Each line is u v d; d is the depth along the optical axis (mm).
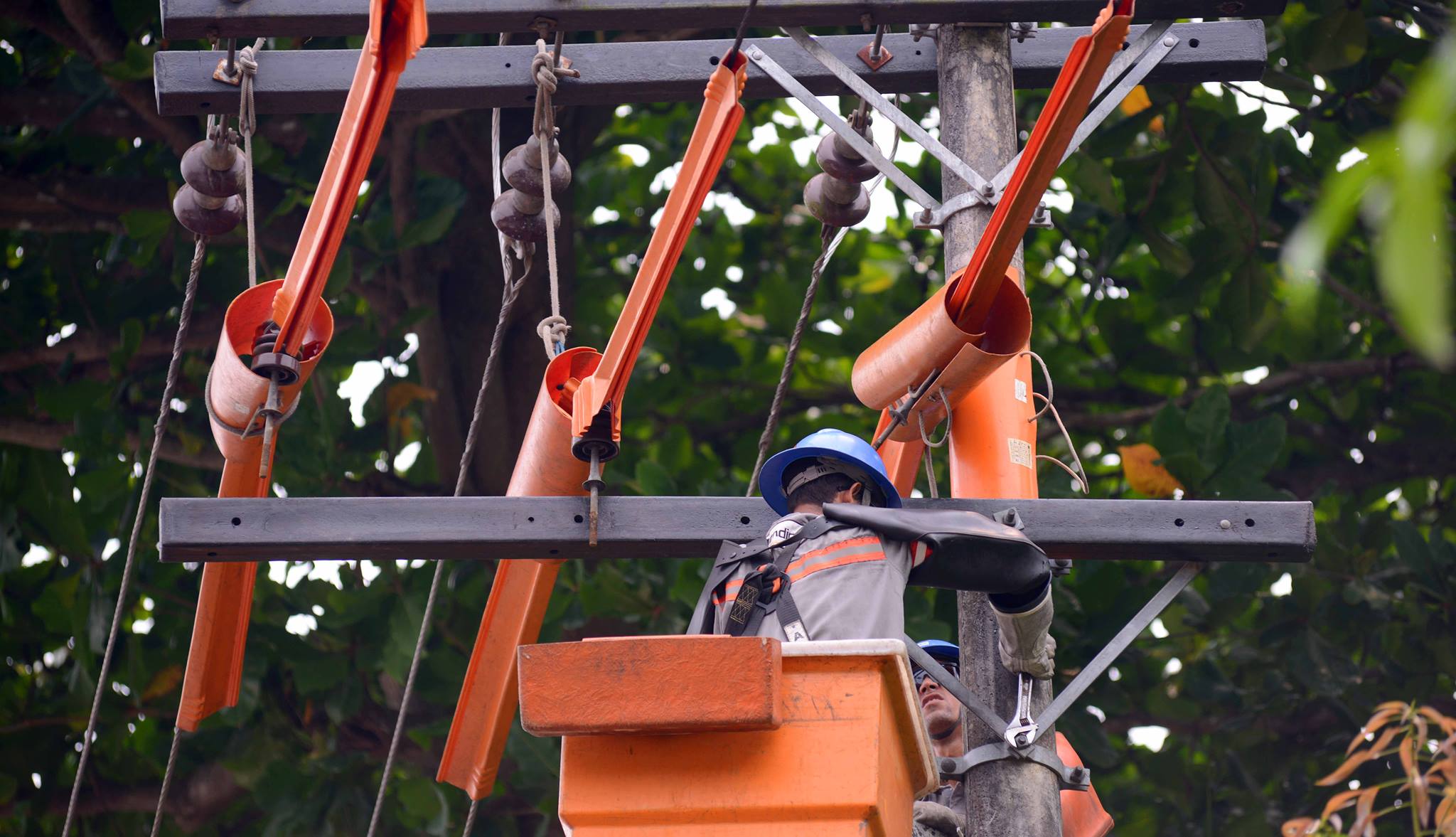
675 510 16672
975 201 18797
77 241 36312
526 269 19969
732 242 40938
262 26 19812
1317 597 33969
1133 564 36031
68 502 34156
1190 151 33562
